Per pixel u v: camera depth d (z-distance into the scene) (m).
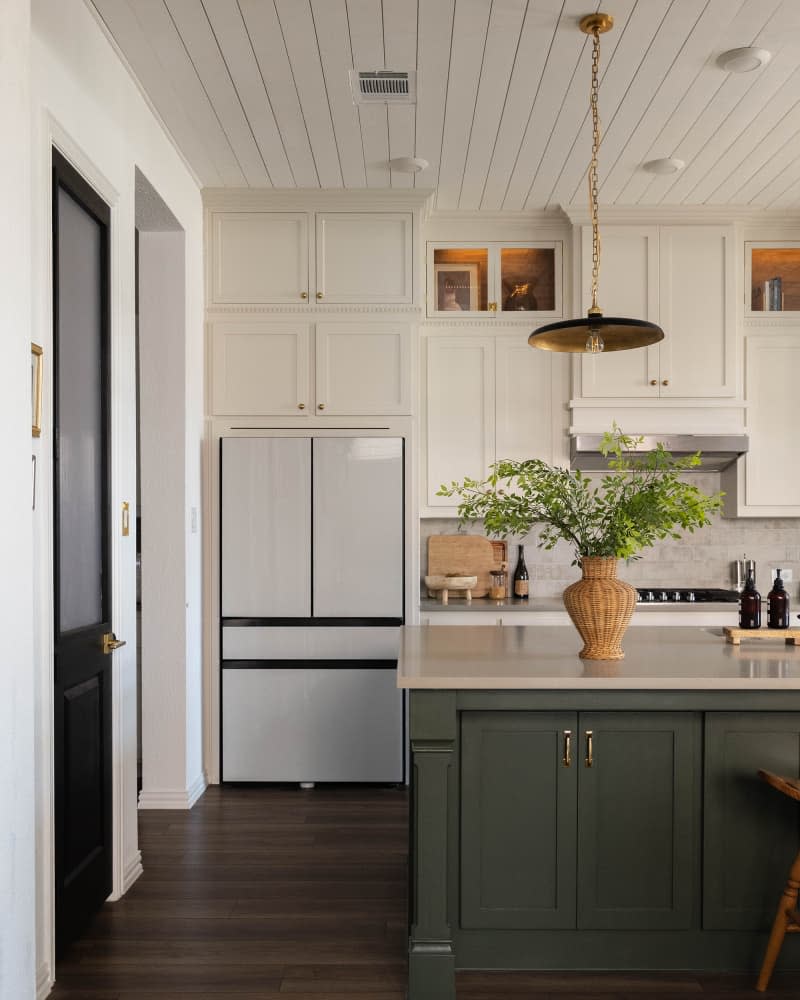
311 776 4.71
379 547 4.73
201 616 4.71
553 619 4.94
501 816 2.77
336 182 4.70
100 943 2.94
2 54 2.07
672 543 5.54
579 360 5.09
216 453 4.78
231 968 2.78
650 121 3.94
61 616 2.80
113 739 3.26
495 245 5.20
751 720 2.77
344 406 4.83
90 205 3.05
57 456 2.75
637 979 2.74
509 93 3.68
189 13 3.07
